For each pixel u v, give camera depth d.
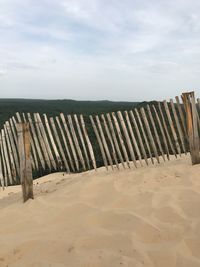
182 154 7.91
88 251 3.01
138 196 4.27
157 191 4.40
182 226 3.38
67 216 3.92
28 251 3.15
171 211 3.72
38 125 6.87
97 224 3.58
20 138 4.80
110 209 3.92
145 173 5.26
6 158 7.08
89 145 7.00
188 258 2.81
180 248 2.97
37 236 3.44
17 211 4.33
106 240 3.19
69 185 5.37
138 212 3.78
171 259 2.82
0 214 4.35
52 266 2.81
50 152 6.89
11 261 3.03
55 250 3.10
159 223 3.48
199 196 4.14
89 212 3.91
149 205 3.93
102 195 4.45
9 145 7.03
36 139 6.92
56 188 5.92
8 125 6.98
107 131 6.79
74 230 3.49
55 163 6.95
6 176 7.16
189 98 5.67
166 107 6.89
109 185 4.77
